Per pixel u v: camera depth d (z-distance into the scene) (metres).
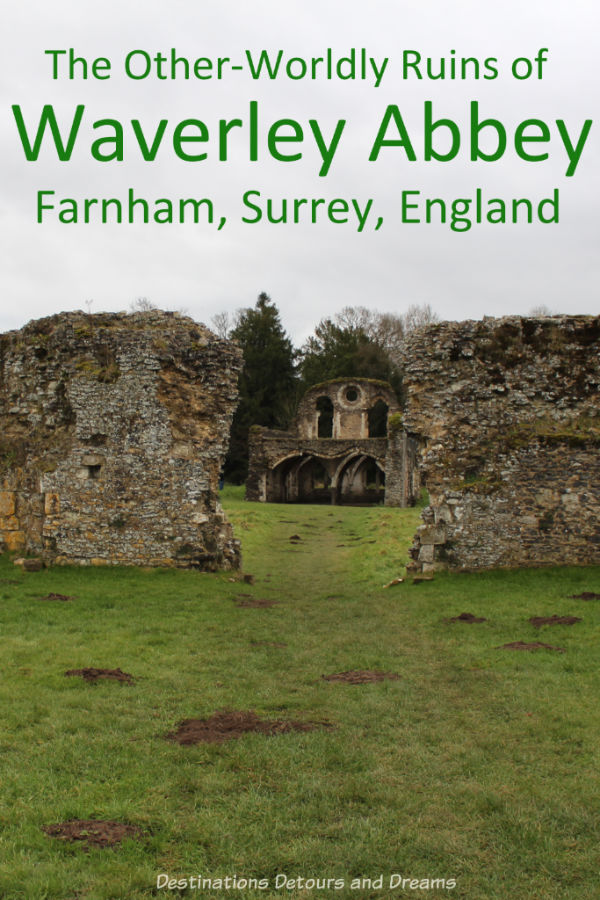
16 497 20.14
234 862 5.86
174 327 19.88
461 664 11.32
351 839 6.21
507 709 9.19
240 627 13.91
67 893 5.38
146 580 17.70
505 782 7.24
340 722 8.82
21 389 20.44
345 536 31.92
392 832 6.34
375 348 83.69
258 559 24.83
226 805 6.73
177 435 19.12
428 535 18.75
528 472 18.61
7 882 5.40
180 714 8.95
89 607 14.98
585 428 18.80
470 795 6.96
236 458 72.06
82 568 18.78
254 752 7.81
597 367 19.06
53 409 19.72
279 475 57.97
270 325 77.19
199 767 7.45
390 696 9.81
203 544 18.95
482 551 18.56
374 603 16.70
